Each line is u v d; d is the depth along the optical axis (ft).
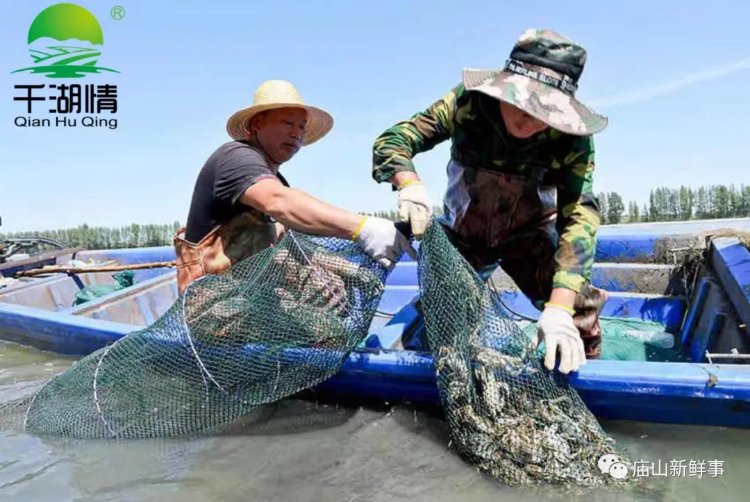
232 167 8.33
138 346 7.99
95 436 7.56
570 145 7.68
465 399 6.42
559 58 6.98
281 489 6.00
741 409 6.27
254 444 7.03
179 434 7.47
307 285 7.80
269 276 7.83
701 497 5.52
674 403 6.49
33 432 7.89
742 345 8.54
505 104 7.36
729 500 5.46
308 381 7.71
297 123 9.34
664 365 6.63
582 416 6.28
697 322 11.29
